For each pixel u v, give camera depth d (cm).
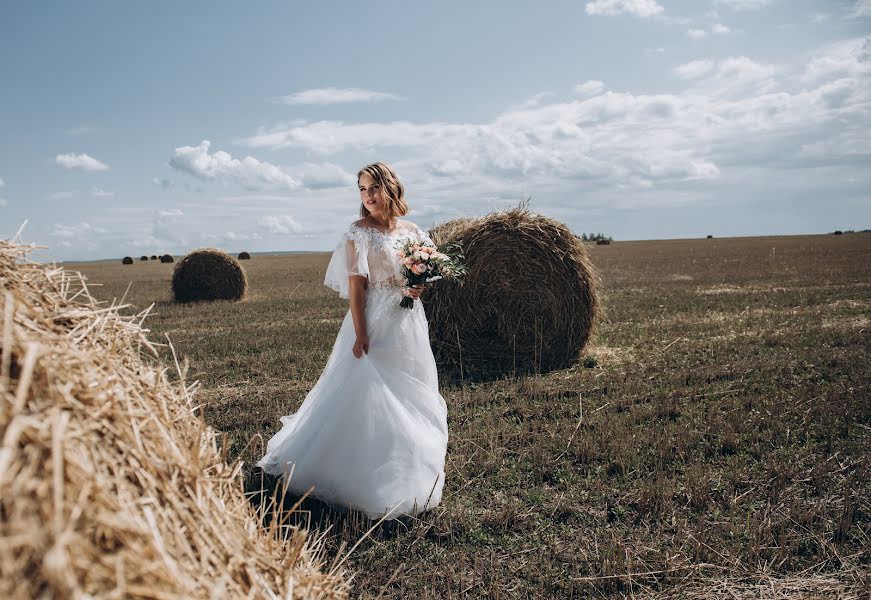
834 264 2455
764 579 306
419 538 351
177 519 175
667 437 498
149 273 3494
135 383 212
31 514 133
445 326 839
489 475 439
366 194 416
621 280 2030
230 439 502
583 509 388
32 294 205
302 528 357
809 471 428
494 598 295
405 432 390
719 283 1825
